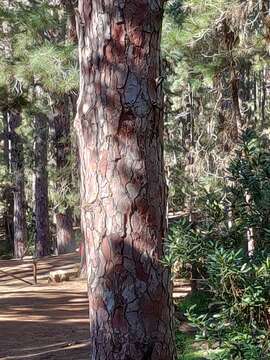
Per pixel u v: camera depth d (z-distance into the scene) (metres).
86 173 4.25
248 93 19.47
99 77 4.18
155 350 4.15
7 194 34.19
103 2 4.15
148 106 4.19
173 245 4.05
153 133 4.23
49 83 12.05
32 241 34.12
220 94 12.69
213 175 11.30
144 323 4.13
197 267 4.15
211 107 14.97
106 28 4.16
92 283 4.23
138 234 4.16
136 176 4.16
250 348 3.65
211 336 3.84
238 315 3.78
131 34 4.15
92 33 4.20
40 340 10.60
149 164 4.20
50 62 11.86
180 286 13.38
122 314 4.12
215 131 14.11
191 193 10.83
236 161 4.49
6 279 20.11
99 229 4.18
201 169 12.99
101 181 4.18
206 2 10.27
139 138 4.17
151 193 4.21
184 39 10.75
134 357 4.11
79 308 14.29
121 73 4.14
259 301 3.66
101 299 4.17
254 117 20.16
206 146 13.15
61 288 17.41
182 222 4.13
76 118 4.30
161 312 4.20
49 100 16.98
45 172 26.23
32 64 11.85
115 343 4.12
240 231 4.29
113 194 4.15
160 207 4.27
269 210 4.28
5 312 13.95
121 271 4.14
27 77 12.34
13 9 13.10
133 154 4.16
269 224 4.26
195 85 12.72
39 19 12.58
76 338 10.68
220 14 10.49
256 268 3.72
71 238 24.31
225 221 4.36
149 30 4.19
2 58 12.55
